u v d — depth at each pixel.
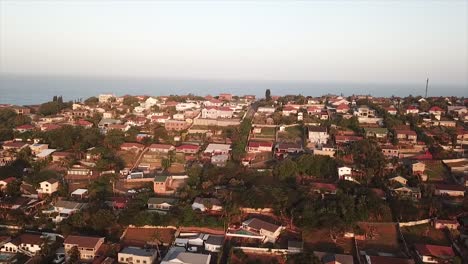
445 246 99.12
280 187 128.12
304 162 144.75
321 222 107.06
